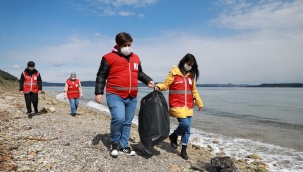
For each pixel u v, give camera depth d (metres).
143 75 4.39
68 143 4.50
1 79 29.84
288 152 7.17
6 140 4.45
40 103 13.52
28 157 3.74
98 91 3.85
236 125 12.26
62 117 8.27
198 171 4.14
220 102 31.34
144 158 4.25
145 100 4.39
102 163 3.77
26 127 5.68
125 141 4.25
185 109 4.64
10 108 8.93
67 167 3.53
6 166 3.25
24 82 7.67
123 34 3.82
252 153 7.01
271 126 12.07
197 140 8.52
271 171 5.47
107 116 12.69
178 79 4.62
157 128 4.13
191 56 4.55
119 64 3.88
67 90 9.73
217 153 6.83
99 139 4.85
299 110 20.44
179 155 4.95
